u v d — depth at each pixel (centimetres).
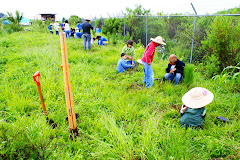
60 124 339
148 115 364
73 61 746
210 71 566
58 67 621
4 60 704
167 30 884
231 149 269
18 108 372
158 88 495
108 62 752
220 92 459
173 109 393
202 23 677
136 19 1154
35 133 283
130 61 673
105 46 1077
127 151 268
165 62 737
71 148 285
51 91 457
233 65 541
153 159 259
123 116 365
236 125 323
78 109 379
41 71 577
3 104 385
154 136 298
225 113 370
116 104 402
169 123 337
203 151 275
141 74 598
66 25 1362
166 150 271
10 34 1619
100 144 275
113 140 284
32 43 1098
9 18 2173
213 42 552
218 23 528
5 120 326
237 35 509
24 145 246
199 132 315
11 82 500
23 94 443
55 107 391
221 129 317
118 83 542
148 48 483
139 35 1150
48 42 1097
